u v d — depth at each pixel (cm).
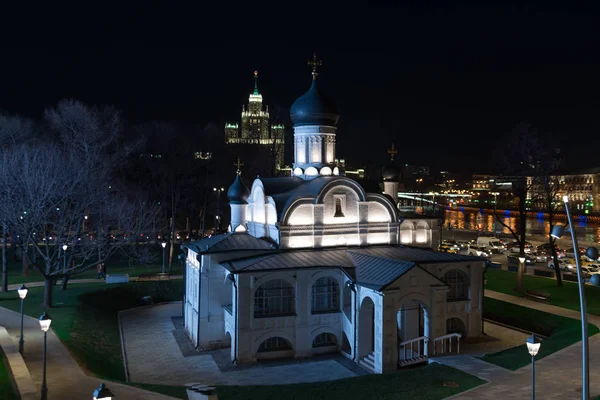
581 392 3097
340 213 5175
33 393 3006
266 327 4466
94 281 7150
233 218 5556
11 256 9400
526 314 5528
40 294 6069
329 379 4003
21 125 8844
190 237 10288
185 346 4900
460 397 3088
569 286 6844
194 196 10219
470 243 12412
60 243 5772
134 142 8844
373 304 4444
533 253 10581
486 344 4734
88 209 6844
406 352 4525
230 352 4712
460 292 4916
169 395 3219
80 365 3753
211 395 2722
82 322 4966
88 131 7844
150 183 9506
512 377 3409
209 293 4844
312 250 5019
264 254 4900
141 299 6625
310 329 4591
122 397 3098
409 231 6212
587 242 13262
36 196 5659
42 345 4081
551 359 3762
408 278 4238
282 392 3353
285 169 11862
